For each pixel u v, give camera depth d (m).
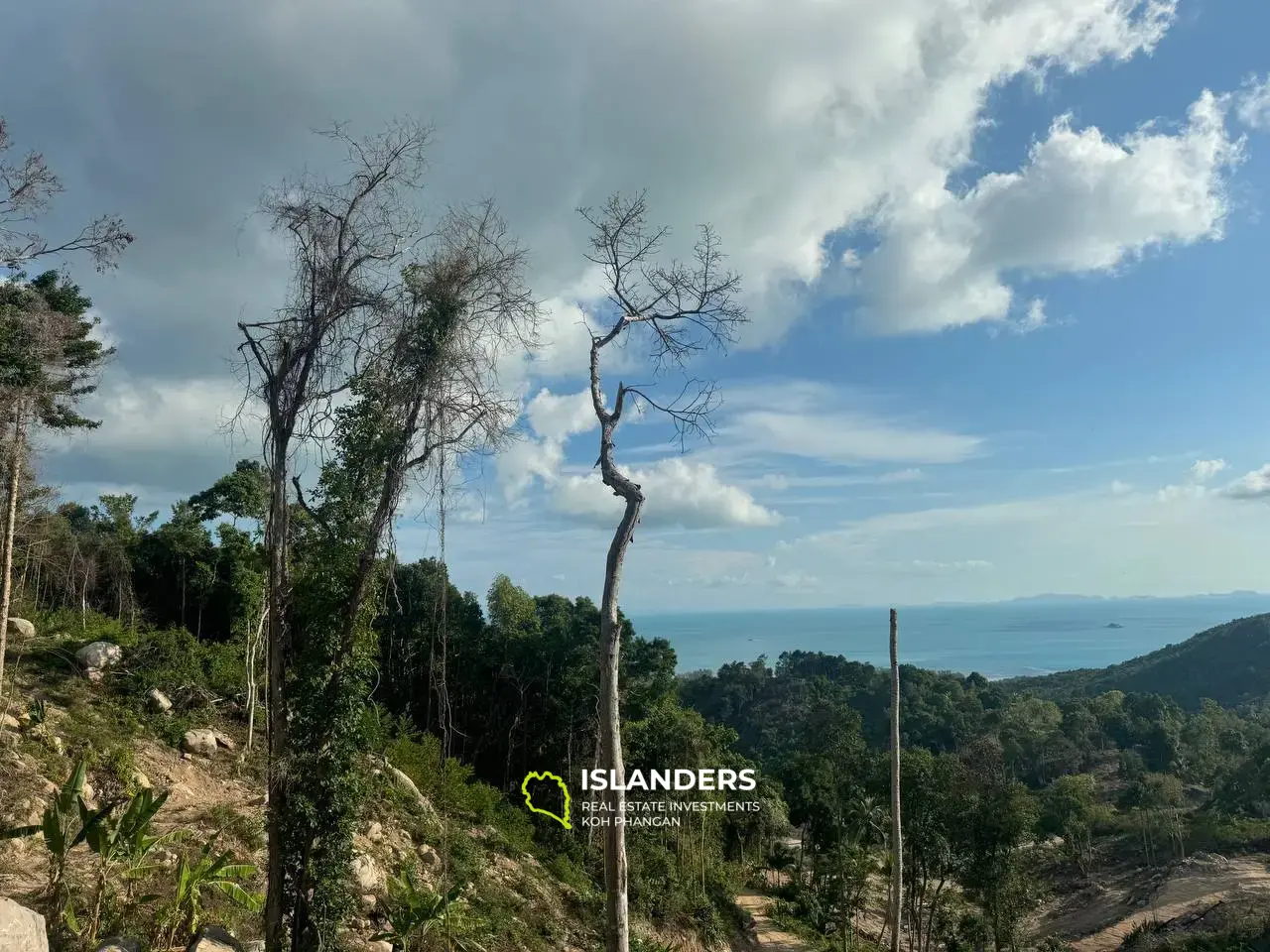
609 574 10.26
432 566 27.06
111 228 13.99
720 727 47.03
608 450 11.10
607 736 9.73
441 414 10.64
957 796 30.52
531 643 33.41
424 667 30.19
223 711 21.62
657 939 23.00
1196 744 71.25
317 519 10.10
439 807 22.00
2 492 16.98
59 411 19.02
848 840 37.44
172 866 10.98
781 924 33.00
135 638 22.62
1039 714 81.75
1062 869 49.97
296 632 10.14
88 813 8.95
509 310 11.18
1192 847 48.47
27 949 6.66
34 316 16.17
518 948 15.89
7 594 16.23
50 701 17.23
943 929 31.30
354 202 10.44
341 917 9.88
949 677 98.62
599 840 28.42
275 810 9.61
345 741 10.00
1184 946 29.14
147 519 36.06
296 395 10.11
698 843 32.78
